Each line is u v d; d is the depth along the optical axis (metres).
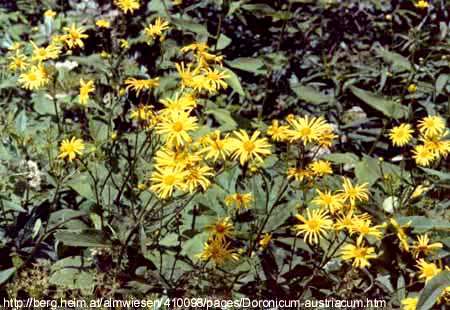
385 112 3.45
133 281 2.61
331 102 3.88
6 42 4.39
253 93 4.18
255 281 2.67
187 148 2.44
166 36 4.15
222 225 2.57
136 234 2.63
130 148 3.11
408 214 2.88
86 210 2.76
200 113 3.63
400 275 2.69
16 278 2.67
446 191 3.11
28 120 3.61
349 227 2.46
